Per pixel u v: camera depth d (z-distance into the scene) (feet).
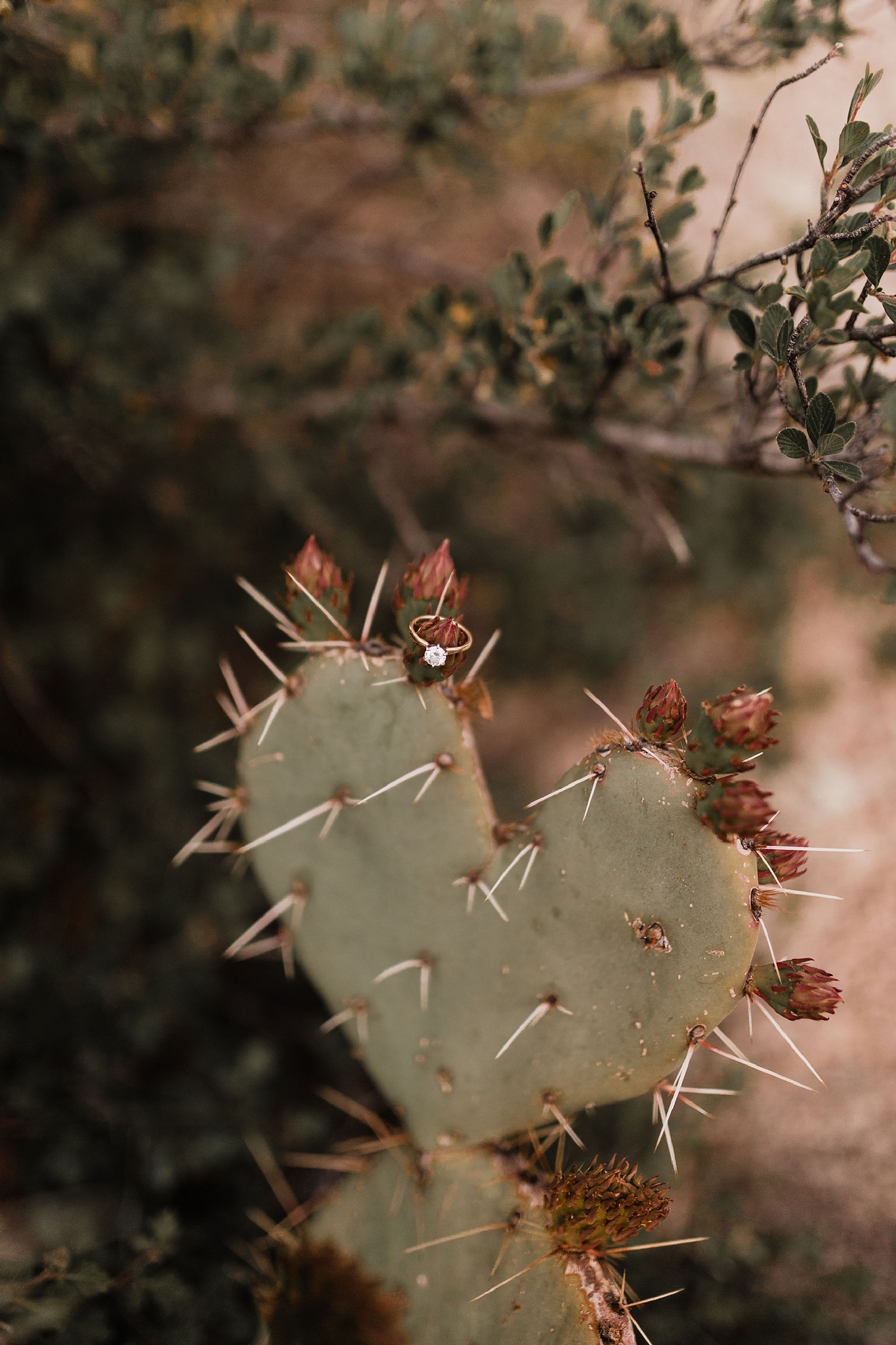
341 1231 2.89
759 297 2.78
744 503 4.68
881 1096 3.71
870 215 2.66
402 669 2.78
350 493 4.76
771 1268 3.36
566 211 2.99
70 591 4.34
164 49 3.23
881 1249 3.45
